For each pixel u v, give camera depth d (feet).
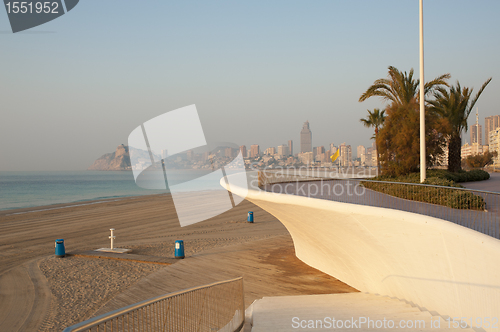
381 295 33.37
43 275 42.45
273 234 70.08
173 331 16.17
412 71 76.23
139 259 48.70
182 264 46.44
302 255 47.93
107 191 234.79
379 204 33.37
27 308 32.68
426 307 26.55
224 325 22.90
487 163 266.57
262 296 35.12
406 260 27.68
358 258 34.19
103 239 65.77
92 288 37.86
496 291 19.30
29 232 73.10
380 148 76.54
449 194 33.17
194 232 72.38
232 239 65.10
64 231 73.97
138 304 12.23
